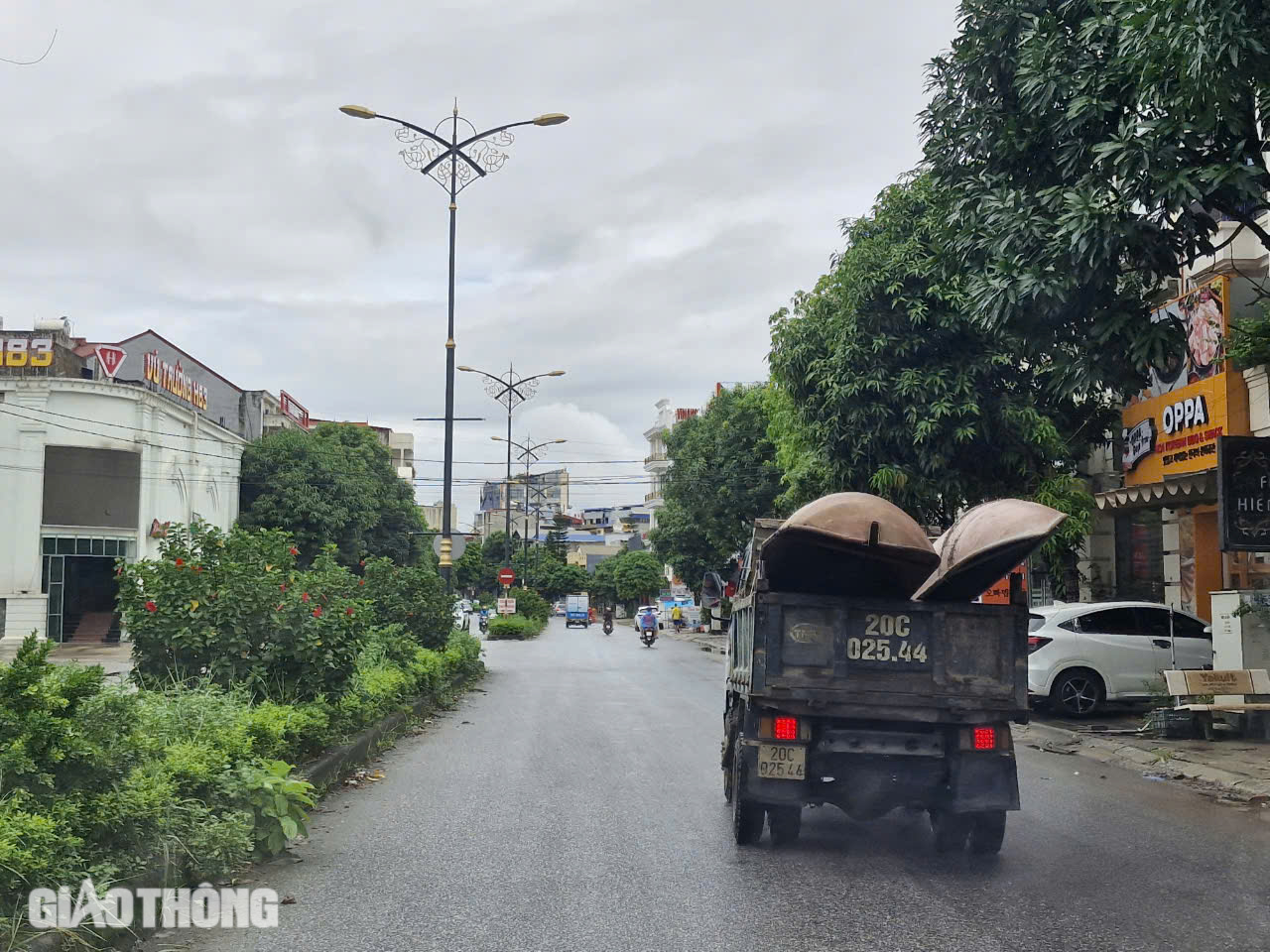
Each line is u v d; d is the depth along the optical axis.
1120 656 16.20
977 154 10.68
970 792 7.28
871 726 7.51
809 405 18.50
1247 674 13.43
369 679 13.25
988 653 7.42
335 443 54.25
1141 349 9.20
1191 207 8.77
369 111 23.47
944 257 11.13
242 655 10.22
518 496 158.50
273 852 7.21
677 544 50.06
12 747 5.08
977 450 17.50
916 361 17.17
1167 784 10.87
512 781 10.41
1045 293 9.14
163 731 7.18
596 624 92.81
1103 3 9.52
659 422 106.00
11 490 39.78
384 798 9.53
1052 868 7.21
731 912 6.05
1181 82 8.09
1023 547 7.11
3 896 4.61
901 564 7.45
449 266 24.36
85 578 44.59
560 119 23.66
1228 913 6.08
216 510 48.25
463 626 26.83
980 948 5.43
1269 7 7.88
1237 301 17.59
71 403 40.81
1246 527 11.77
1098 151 8.73
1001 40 10.38
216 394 60.56
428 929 5.68
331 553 12.56
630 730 14.61
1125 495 18.70
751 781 7.43
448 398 24.38
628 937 5.57
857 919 5.93
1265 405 16.89
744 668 8.37
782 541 7.42
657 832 8.16
